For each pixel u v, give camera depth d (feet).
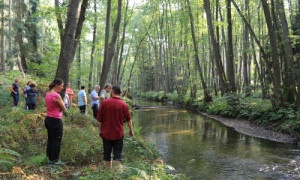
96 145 16.96
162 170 13.84
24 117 18.35
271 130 34.37
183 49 85.97
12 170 10.78
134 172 12.73
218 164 20.35
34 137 17.44
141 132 33.60
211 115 56.85
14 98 31.42
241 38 82.69
